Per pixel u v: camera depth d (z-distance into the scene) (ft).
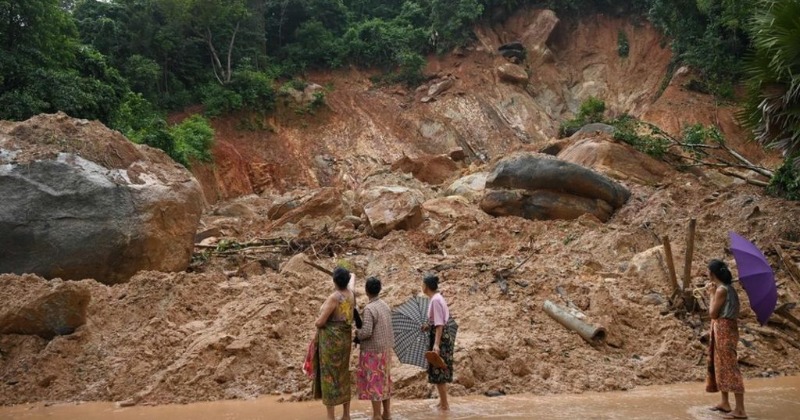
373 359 20.56
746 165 60.85
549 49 150.92
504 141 132.98
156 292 31.45
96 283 32.58
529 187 56.29
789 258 39.34
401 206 51.85
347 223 54.95
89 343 27.73
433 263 40.32
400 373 25.14
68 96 74.84
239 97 127.75
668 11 127.95
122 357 26.81
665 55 139.85
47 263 35.68
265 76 133.80
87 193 37.19
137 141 83.05
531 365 27.07
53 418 21.81
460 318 30.45
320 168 124.98
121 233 37.19
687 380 27.48
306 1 152.76
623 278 37.06
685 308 32.30
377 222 51.08
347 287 20.89
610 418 20.33
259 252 47.11
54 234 36.04
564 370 26.99
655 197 55.57
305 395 23.89
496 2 156.66
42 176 36.94
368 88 145.18
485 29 155.43
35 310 27.55
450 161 86.12
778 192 51.19
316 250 47.09
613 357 28.84
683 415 20.72
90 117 78.18
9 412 22.95
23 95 70.90
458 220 53.98
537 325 30.30
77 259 36.14
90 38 121.49
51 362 26.27
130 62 118.73
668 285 36.40
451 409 21.93
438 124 134.41
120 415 21.95
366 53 149.28
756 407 21.94
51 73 75.72
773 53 42.78
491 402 23.16
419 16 160.15
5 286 29.68
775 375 28.43
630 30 150.10
